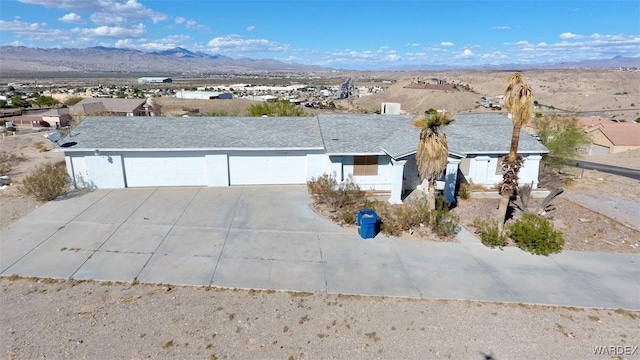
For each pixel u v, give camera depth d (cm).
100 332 943
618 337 970
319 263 1312
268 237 1505
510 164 1404
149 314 1017
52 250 1357
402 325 999
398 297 1123
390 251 1408
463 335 966
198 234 1517
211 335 942
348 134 2206
